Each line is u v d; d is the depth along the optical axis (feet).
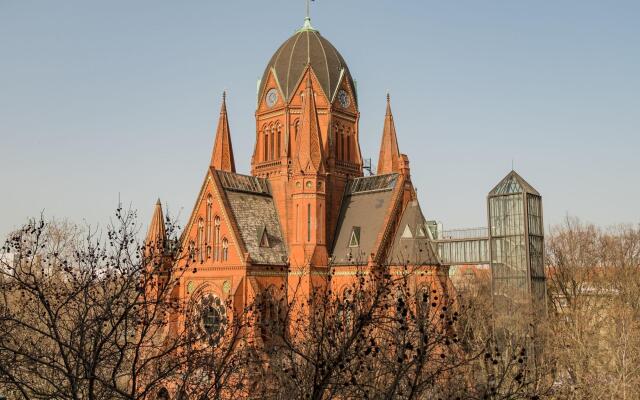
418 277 207.31
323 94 260.21
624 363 147.13
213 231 229.86
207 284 225.76
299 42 268.62
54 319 69.67
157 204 243.81
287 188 247.50
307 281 220.64
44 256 166.50
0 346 70.18
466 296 214.07
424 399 87.04
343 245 235.20
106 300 77.66
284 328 97.76
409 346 67.56
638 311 249.75
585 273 305.94
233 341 92.38
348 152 269.44
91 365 68.03
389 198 233.96
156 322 88.63
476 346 117.80
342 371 69.31
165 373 76.28
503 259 225.15
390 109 270.67
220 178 236.63
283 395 88.74
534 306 207.31
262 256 225.35
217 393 80.38
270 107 266.16
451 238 239.91
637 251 314.96
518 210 224.33
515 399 78.54
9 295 147.33
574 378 161.89
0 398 61.31
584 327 202.18
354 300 80.12
